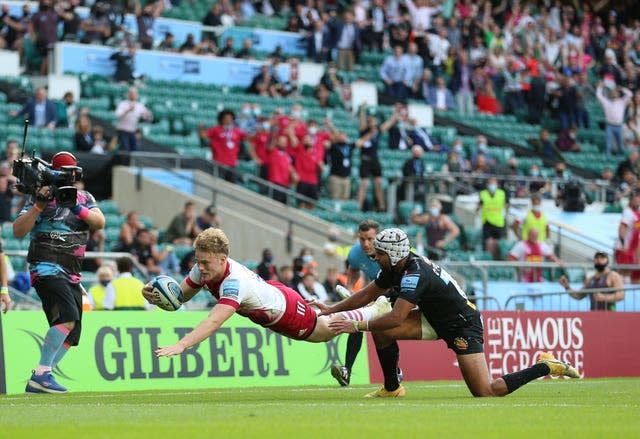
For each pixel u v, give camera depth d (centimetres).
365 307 3023
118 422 2223
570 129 10144
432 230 7238
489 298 5253
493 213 7525
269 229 6938
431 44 10138
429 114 9481
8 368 3738
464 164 8556
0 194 6034
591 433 2036
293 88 9338
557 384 4381
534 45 11112
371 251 3553
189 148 7981
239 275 2775
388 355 3128
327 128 8012
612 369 5444
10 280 5062
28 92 7844
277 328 2920
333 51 9894
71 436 1930
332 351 4475
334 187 7662
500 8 11694
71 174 3216
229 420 2270
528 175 9388
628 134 10550
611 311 5478
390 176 8175
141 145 7625
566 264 6656
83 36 8762
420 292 2888
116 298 4606
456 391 3681
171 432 1995
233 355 4172
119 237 6231
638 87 11569
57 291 3319
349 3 10806
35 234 3338
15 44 8556
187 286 2855
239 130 7594
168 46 9238
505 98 10500
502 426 2161
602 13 13088
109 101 8256
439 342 4928
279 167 7450
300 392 3600
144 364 3959
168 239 6331
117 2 9531
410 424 2186
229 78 9288
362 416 2384
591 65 11756
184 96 8669
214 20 10050
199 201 6894
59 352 3388
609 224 8512
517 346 5094
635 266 6694
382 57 10375
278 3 10888
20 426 2128
